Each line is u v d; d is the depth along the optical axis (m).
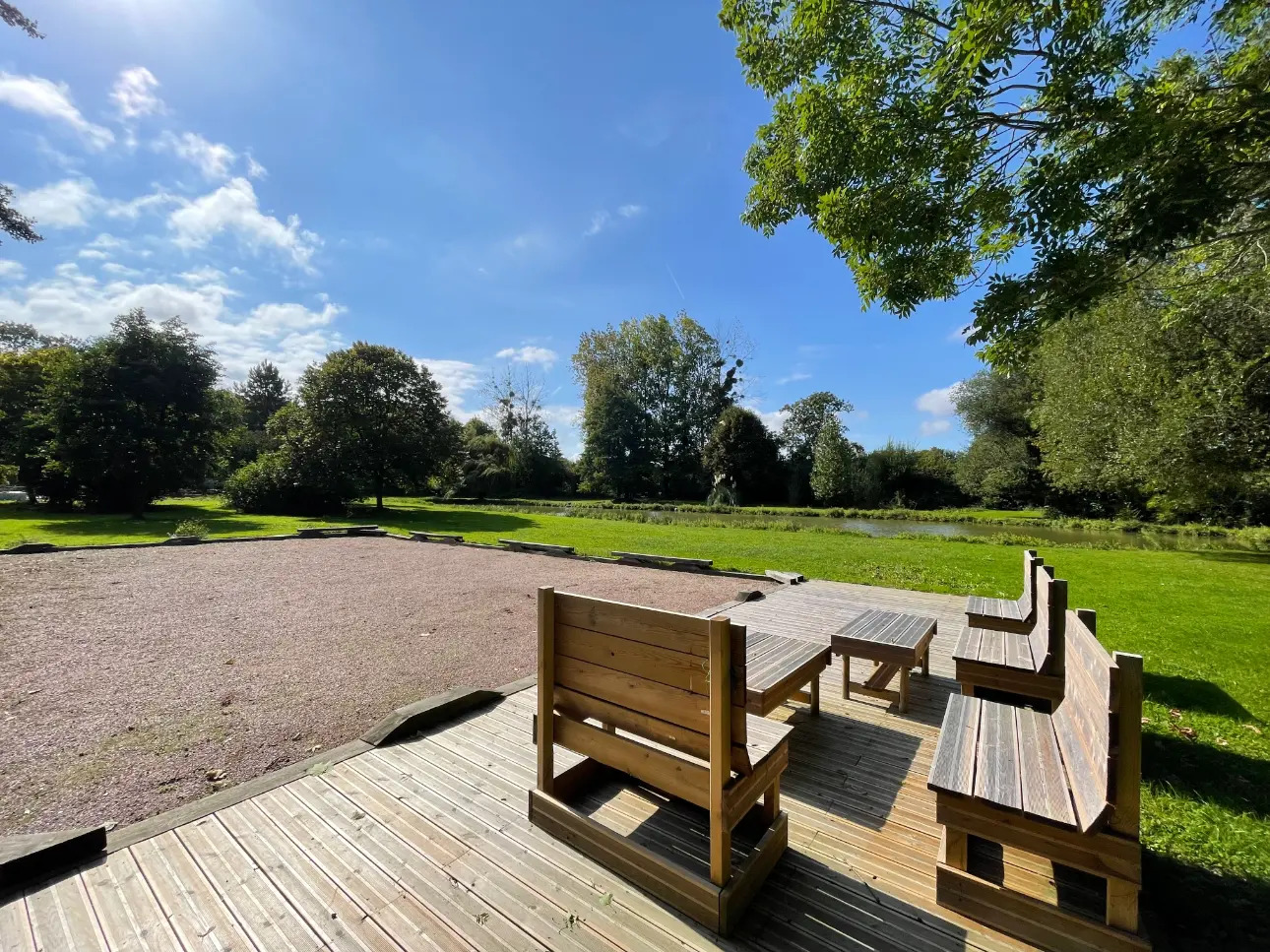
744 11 4.13
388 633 4.91
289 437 19.75
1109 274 3.23
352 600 6.23
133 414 16.88
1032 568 3.30
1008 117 3.35
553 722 2.04
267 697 3.44
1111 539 13.58
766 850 1.76
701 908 1.57
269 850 1.90
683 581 7.43
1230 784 2.35
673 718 1.68
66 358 16.61
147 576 7.34
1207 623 5.13
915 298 4.27
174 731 2.95
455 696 3.07
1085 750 1.62
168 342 17.70
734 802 1.58
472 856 1.87
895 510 23.98
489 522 17.52
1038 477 23.58
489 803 2.19
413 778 2.38
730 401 35.28
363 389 20.06
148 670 3.89
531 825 2.04
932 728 2.90
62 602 5.91
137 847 1.90
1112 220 3.22
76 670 3.88
